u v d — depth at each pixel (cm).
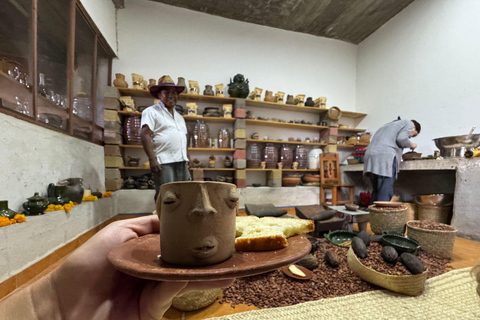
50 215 179
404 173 426
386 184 316
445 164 279
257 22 479
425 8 406
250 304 128
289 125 471
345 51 554
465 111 347
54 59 241
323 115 498
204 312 122
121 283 62
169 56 431
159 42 426
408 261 138
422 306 125
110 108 358
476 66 336
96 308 57
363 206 377
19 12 186
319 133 515
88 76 319
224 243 55
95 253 59
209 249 51
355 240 163
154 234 73
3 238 135
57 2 239
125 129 382
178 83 404
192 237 51
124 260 45
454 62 363
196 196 53
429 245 193
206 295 123
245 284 146
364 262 149
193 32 445
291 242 64
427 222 219
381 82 493
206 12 449
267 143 474
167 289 53
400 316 117
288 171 486
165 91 248
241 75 430
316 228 230
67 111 257
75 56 281
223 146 429
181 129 262
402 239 191
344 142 509
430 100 397
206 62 452
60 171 231
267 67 493
